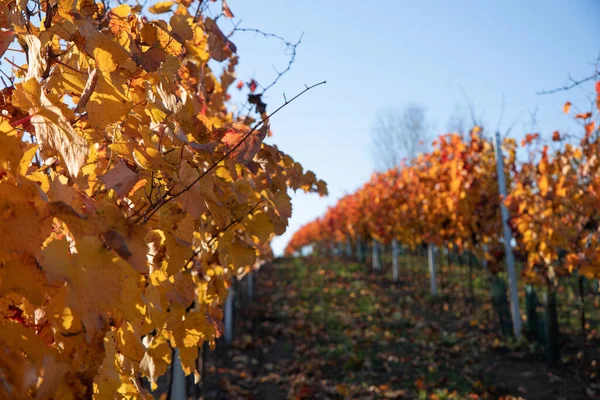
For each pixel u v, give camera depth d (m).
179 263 1.21
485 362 8.23
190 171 1.21
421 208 13.36
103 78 1.15
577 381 7.05
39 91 0.90
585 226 6.26
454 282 15.71
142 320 1.34
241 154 1.41
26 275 0.80
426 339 9.66
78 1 1.35
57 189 0.94
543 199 6.72
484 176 10.39
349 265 22.56
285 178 2.15
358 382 7.42
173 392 3.94
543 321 8.94
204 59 1.97
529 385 7.13
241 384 7.36
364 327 11.06
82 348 0.86
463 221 10.20
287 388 7.20
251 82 2.45
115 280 0.84
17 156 0.80
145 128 1.26
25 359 0.80
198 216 1.17
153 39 1.49
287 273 22.98
